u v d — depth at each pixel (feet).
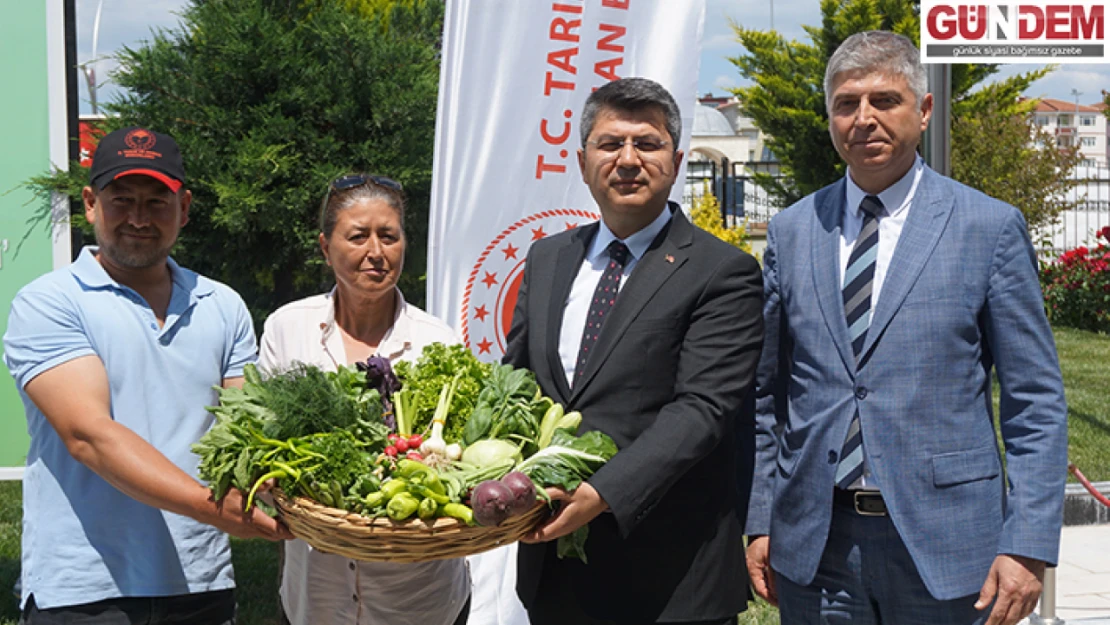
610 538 8.98
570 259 9.73
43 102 17.06
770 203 60.59
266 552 21.31
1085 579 19.54
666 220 9.43
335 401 7.90
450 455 7.96
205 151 17.30
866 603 9.21
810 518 9.28
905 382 8.82
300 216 17.80
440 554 7.43
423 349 9.14
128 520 8.74
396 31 20.54
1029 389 8.73
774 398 10.24
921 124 9.20
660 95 9.05
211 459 7.85
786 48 56.39
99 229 8.91
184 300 9.29
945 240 8.92
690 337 8.90
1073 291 52.26
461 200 14.93
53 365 8.48
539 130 14.89
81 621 8.64
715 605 9.00
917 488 8.77
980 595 8.64
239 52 17.54
